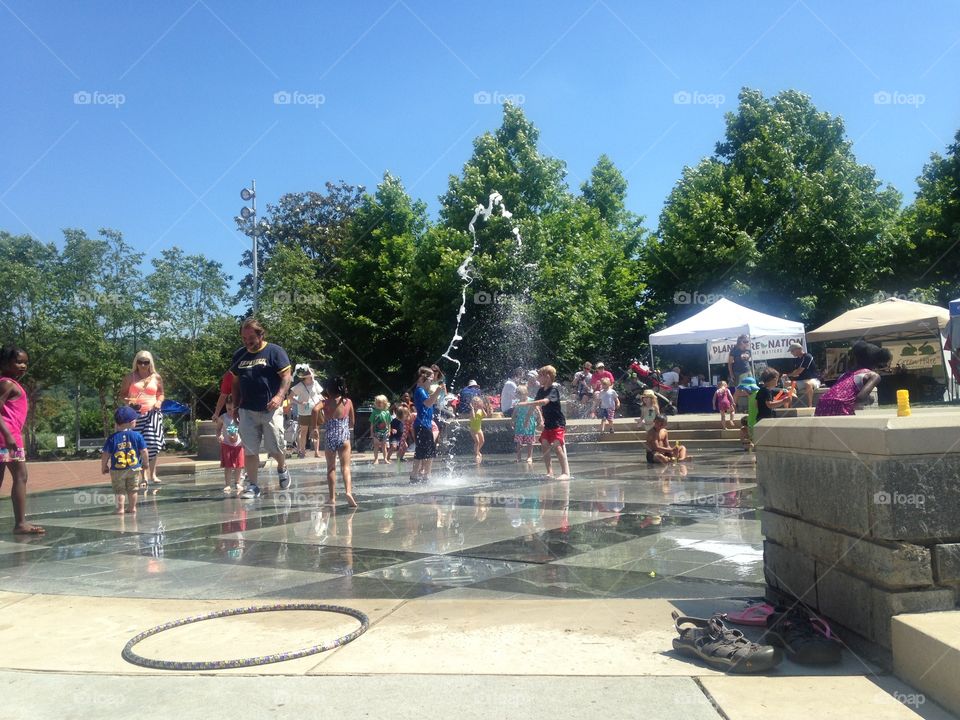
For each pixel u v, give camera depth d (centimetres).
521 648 351
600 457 1611
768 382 1313
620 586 467
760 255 3294
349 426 872
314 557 584
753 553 556
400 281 3753
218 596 476
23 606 464
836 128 3612
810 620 343
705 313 2117
